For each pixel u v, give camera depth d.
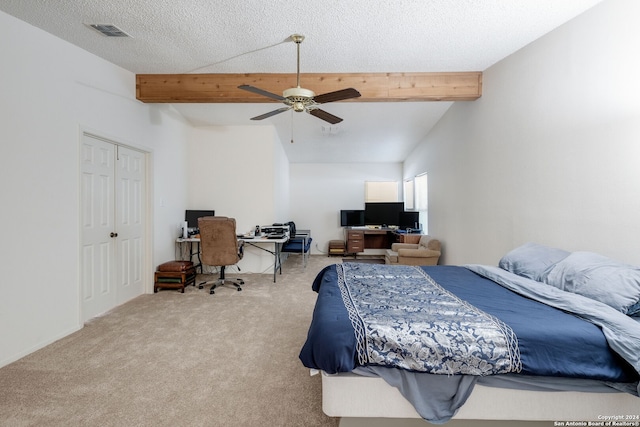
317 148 6.46
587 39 2.18
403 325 1.42
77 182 2.82
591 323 1.44
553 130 2.49
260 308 3.42
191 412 1.68
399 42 2.79
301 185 7.45
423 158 5.85
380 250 7.20
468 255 3.93
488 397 1.41
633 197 1.88
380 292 1.98
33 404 1.74
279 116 4.93
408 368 1.34
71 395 1.83
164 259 4.34
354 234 6.64
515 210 2.96
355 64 3.28
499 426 1.46
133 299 3.74
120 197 3.54
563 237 2.39
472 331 1.38
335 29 2.58
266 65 3.31
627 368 1.31
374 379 1.42
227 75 3.53
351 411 1.43
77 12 2.30
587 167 2.19
